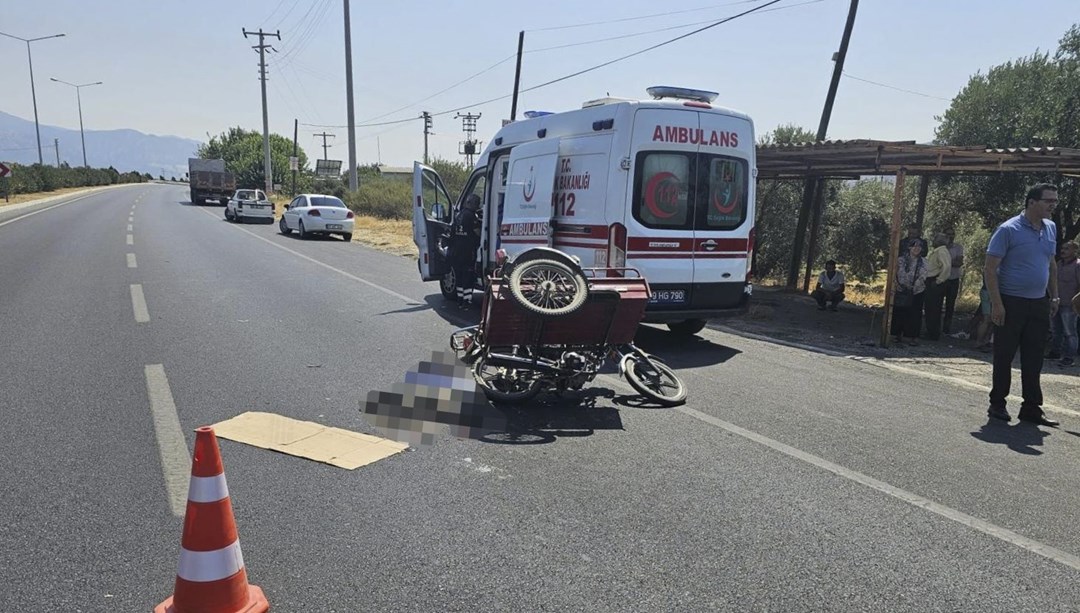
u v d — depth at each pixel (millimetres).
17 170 47562
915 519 3797
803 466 4504
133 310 9219
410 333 8273
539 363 5574
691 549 3395
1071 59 13758
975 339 9781
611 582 3088
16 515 3590
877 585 3129
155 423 4965
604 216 7793
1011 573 3270
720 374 7035
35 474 4078
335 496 3863
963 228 17172
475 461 4430
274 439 4672
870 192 19047
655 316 7941
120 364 6551
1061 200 12953
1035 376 5633
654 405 5781
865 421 5531
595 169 7941
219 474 2721
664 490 4062
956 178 14453
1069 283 8297
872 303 14328
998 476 4449
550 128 8844
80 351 7008
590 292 5578
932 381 7051
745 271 8453
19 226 22797
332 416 5203
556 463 4438
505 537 3461
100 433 4754
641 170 7703
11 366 6426
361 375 6293
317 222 22734
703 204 8070
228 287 11469
